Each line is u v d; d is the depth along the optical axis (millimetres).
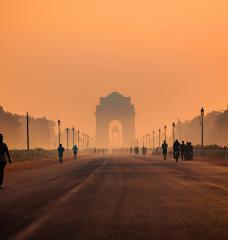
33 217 34875
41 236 27938
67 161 171375
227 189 54562
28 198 46938
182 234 28328
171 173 86438
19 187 59531
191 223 31969
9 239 27047
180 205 40781
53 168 113625
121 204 41656
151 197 46781
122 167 111375
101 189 55500
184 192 51406
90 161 165250
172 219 33594
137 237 27594
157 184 61969
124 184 62375
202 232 28891
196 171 92562
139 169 101562
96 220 33375
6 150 60781
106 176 79312
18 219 34000
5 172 97812
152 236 27828
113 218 34188
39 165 135750
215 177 75375
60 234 28516
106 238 27375
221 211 37125
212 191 52344
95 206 40500
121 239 27078
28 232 29109
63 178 75875
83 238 27391
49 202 43531
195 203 42000
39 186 60719
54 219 33938
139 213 36375
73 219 33875
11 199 46125
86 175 82938
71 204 41969
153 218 34062
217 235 27969
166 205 40812
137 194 49625
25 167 122688
